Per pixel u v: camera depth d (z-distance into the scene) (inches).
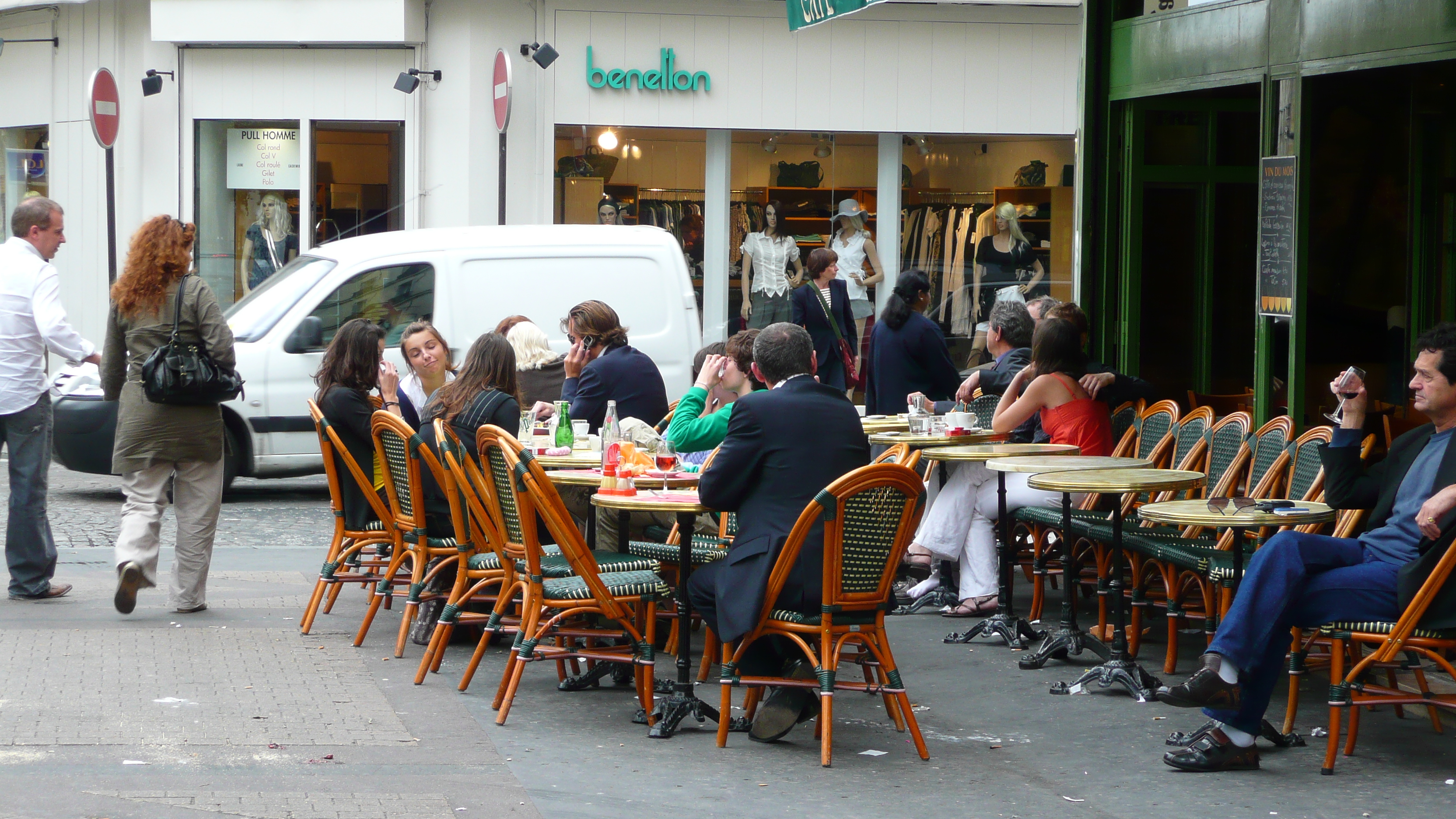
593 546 272.4
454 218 627.8
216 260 653.3
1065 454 307.7
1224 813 194.7
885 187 647.8
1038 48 645.9
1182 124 395.2
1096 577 333.1
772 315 648.4
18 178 709.9
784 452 222.8
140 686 249.4
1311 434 268.7
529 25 627.8
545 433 315.0
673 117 637.3
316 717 233.9
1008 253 653.9
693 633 308.7
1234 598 223.8
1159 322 399.9
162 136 647.8
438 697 250.1
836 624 218.7
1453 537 202.8
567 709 245.8
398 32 614.9
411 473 275.7
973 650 294.4
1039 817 193.0
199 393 299.6
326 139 639.1
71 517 438.9
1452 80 374.0
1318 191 372.2
